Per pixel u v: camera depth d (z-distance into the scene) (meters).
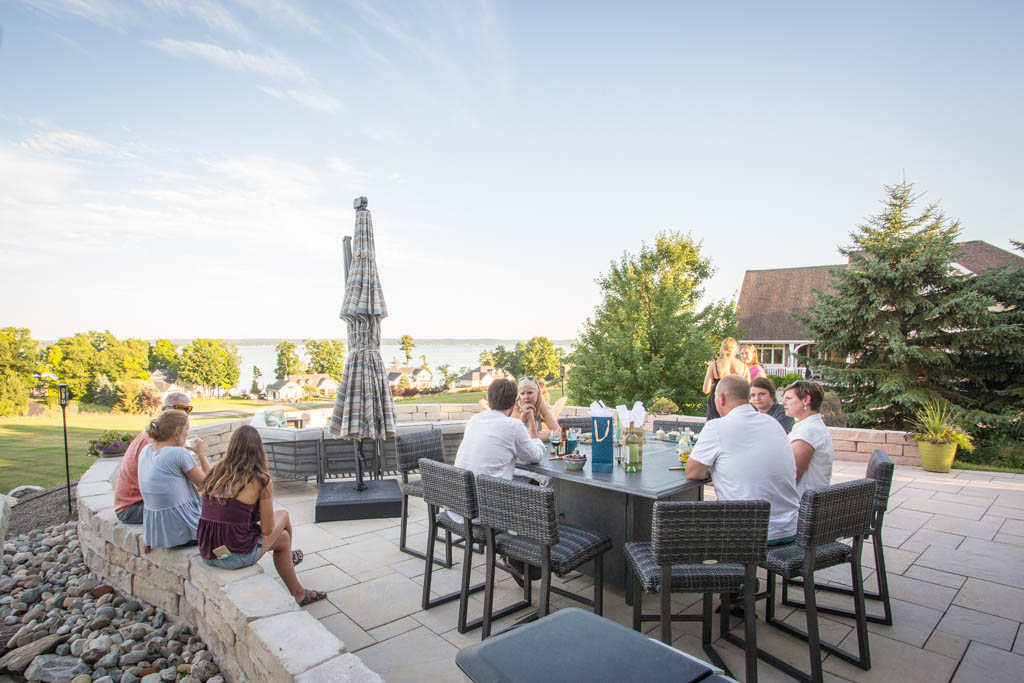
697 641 2.87
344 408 5.27
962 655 2.69
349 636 2.90
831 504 2.35
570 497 3.79
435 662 2.63
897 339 11.46
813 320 12.91
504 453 3.28
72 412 29.22
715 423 2.85
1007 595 3.39
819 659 2.35
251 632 2.16
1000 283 11.19
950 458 7.12
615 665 0.95
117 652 2.79
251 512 2.82
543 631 1.08
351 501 5.00
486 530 2.88
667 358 14.20
